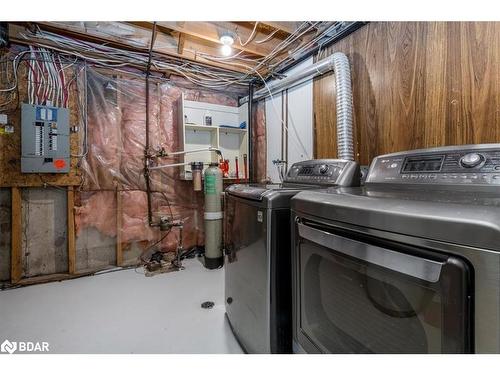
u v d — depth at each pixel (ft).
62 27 7.79
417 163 3.92
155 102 10.34
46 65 8.49
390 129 6.01
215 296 7.70
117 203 9.68
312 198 3.48
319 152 8.19
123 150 9.81
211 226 9.77
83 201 9.24
